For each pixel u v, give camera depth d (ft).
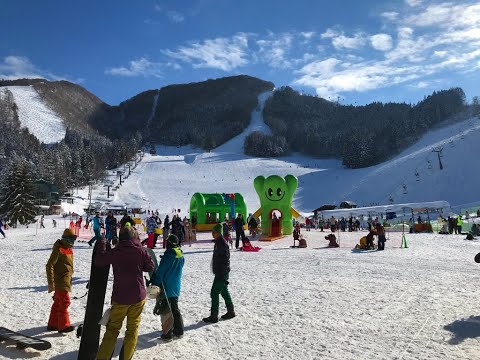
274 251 62.44
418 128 584.81
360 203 345.92
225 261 23.08
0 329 19.61
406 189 338.95
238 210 111.04
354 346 18.29
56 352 17.94
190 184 444.14
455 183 324.60
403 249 63.26
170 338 19.44
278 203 94.68
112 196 385.09
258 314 24.00
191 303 26.96
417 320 22.16
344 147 580.30
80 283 35.29
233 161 583.17
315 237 92.53
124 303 15.83
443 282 33.17
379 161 515.09
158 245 72.79
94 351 16.31
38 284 34.42
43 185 302.04
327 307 25.29
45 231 130.62
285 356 17.22
